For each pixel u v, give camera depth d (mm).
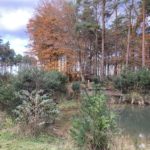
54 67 42156
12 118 13617
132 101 30922
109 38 49469
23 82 17125
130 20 45281
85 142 8734
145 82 32438
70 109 22266
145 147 11031
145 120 19859
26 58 43188
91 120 8758
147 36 49500
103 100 9016
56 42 42688
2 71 25141
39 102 12781
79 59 44344
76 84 29094
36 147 9945
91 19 46406
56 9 43844
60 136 12211
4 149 9602
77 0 45062
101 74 41562
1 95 14586
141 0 44250
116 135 9320
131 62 48688
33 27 43844
